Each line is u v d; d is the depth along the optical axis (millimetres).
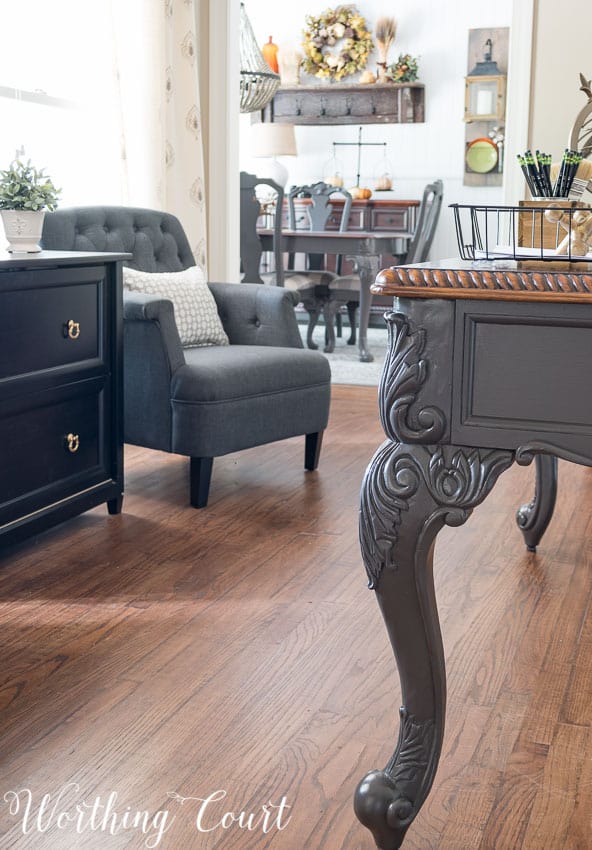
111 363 2930
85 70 3973
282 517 3029
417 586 1339
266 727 1759
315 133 8047
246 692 1890
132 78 4051
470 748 1695
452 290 1229
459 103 7625
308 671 1984
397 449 1315
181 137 4355
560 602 2359
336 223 7762
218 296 3738
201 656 2047
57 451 2715
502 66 7438
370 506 1340
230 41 4641
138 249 3557
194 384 3025
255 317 3680
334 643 2119
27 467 2594
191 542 2785
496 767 1636
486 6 7441
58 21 3803
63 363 2707
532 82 4328
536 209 1423
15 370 2516
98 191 4090
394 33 7699
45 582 2463
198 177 4422
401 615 1354
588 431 1220
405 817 1368
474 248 1532
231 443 3123
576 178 1593
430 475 1297
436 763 1396
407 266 1333
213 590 2422
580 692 1905
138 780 1587
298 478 3504
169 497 3238
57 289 2652
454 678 1959
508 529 2934
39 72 3725
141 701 1848
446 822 1480
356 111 7855
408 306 1270
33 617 2242
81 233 3348
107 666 1994
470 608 2318
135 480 3441
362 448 3949
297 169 8148
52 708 1815
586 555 2701
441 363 1266
